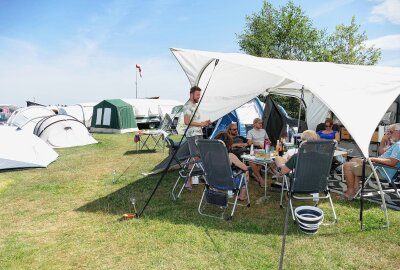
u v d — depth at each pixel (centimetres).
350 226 431
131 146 1297
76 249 389
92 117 2069
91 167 882
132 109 2055
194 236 412
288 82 813
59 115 1370
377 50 2139
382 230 415
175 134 1595
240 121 1038
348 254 359
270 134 919
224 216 477
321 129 858
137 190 627
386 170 496
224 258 356
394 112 974
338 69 596
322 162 426
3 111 2233
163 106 2362
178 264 347
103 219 482
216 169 460
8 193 639
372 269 330
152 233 424
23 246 401
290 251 368
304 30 2302
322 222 448
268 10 2381
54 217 499
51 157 989
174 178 709
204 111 744
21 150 892
